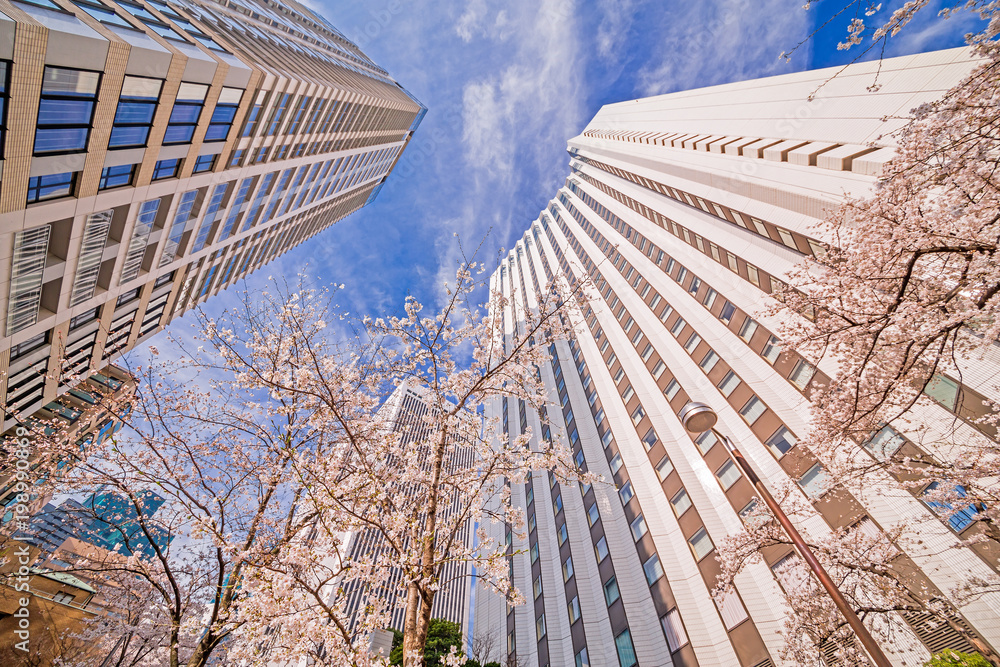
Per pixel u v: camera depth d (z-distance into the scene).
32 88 14.59
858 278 11.27
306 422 10.28
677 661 18.47
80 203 19.14
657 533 22.80
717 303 27.14
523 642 28.12
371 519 8.20
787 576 15.74
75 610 18.86
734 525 19.36
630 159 46.91
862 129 19.73
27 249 17.86
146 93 19.55
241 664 7.96
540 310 12.41
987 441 12.16
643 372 31.66
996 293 8.68
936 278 10.16
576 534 29.02
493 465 10.80
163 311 33.81
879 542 13.23
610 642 22.08
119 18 18.61
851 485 13.59
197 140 24.92
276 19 51.34
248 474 10.31
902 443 14.61
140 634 13.56
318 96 38.62
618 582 23.25
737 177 25.22
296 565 7.38
